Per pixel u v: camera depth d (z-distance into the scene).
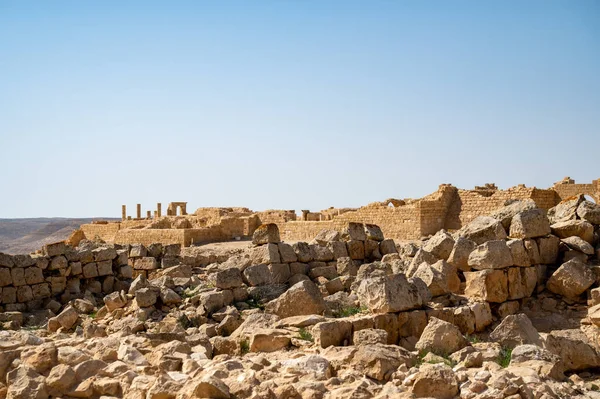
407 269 20.89
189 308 20.59
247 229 63.84
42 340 14.45
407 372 11.89
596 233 20.98
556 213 22.53
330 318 16.31
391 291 15.65
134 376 12.11
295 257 24.25
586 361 14.58
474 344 15.02
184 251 45.88
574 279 18.44
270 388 11.01
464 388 11.10
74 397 11.95
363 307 17.80
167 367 12.77
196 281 24.66
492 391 10.80
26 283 24.67
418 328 15.73
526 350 13.37
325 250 25.30
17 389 11.82
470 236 20.77
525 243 19.48
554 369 12.87
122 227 73.19
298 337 15.15
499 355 13.72
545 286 19.25
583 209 21.44
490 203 50.44
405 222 51.41
